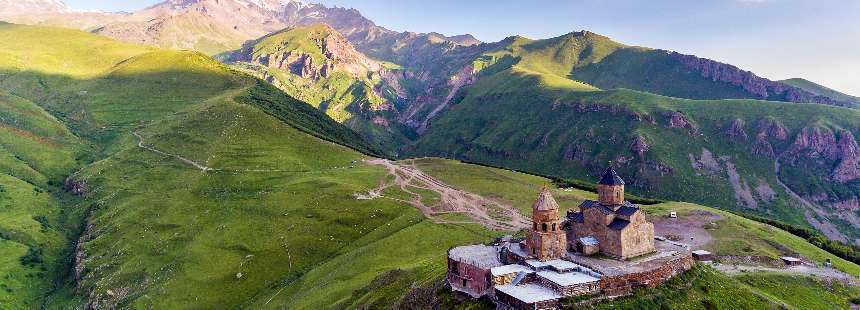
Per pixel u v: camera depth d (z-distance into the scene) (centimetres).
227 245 16050
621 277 7362
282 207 17862
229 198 18912
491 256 8712
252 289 14338
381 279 11338
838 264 12650
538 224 8212
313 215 17275
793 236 14912
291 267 15050
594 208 8881
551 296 6888
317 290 12544
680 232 14125
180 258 15550
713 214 15738
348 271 13225
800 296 10138
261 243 16075
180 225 17425
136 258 16000
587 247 8638
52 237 18688
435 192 19875
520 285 7369
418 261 12438
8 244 17375
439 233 15025
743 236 13800
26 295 15638
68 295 15500
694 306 7481
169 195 19575
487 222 16250
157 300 13838
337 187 19188
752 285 10262
